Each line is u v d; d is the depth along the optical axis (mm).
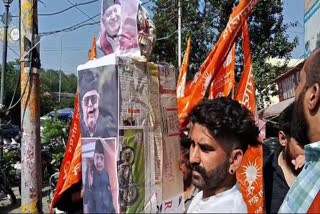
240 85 2969
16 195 8742
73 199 2727
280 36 12641
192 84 2838
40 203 5281
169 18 12992
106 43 2322
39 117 5375
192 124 1852
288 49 12648
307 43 7355
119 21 2262
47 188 8742
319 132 3135
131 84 2039
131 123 2018
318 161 2789
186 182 2381
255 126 1873
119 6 2268
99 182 1997
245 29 2939
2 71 10344
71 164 2615
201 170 1780
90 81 2055
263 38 12648
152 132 2139
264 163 3211
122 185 1946
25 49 5254
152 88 2172
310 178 2750
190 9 12617
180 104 2646
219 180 1766
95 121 2027
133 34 2229
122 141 1965
